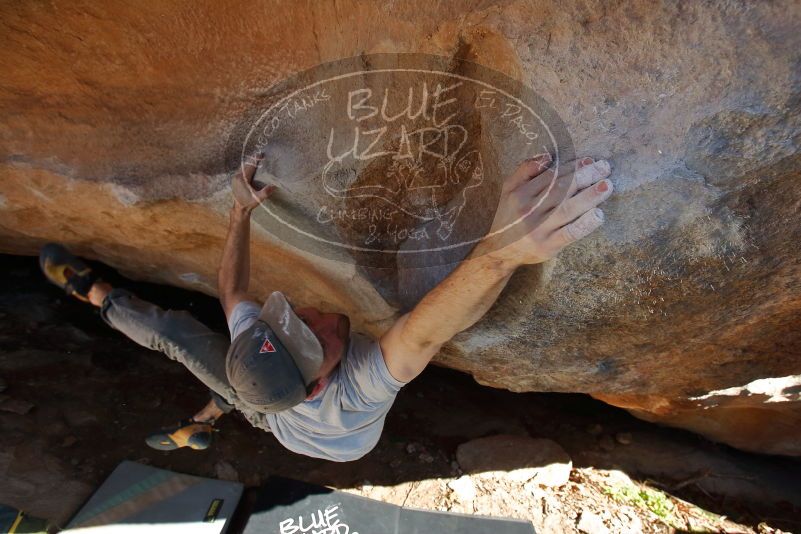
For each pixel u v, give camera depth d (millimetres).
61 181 1885
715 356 1898
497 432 2961
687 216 1347
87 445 2686
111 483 2555
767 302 1579
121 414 2820
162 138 1758
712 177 1297
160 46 1594
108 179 1839
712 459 2945
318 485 2682
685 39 1212
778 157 1241
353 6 1391
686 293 1539
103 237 2311
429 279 1832
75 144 1823
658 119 1280
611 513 2686
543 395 3193
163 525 2459
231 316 1760
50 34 1603
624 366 1967
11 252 2904
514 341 1891
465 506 2656
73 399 2818
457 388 3191
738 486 2857
